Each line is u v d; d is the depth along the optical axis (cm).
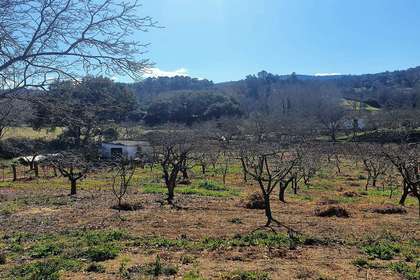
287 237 1320
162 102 8644
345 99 13600
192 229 1486
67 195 2620
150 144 4794
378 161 3516
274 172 2419
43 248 1164
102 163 4319
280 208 2064
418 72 16025
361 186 3422
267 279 870
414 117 7400
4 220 1739
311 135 7675
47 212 1955
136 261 1035
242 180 3644
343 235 1390
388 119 7762
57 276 883
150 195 2577
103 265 994
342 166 5066
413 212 2028
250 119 8362
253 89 14838
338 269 974
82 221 1694
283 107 10506
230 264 1008
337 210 1855
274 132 7306
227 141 5784
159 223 1608
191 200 2364
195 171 4456
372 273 941
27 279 856
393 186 3378
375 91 14550
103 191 2844
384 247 1185
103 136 5728
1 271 950
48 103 638
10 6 585
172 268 935
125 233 1394
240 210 1986
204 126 7138
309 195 2764
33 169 4419
